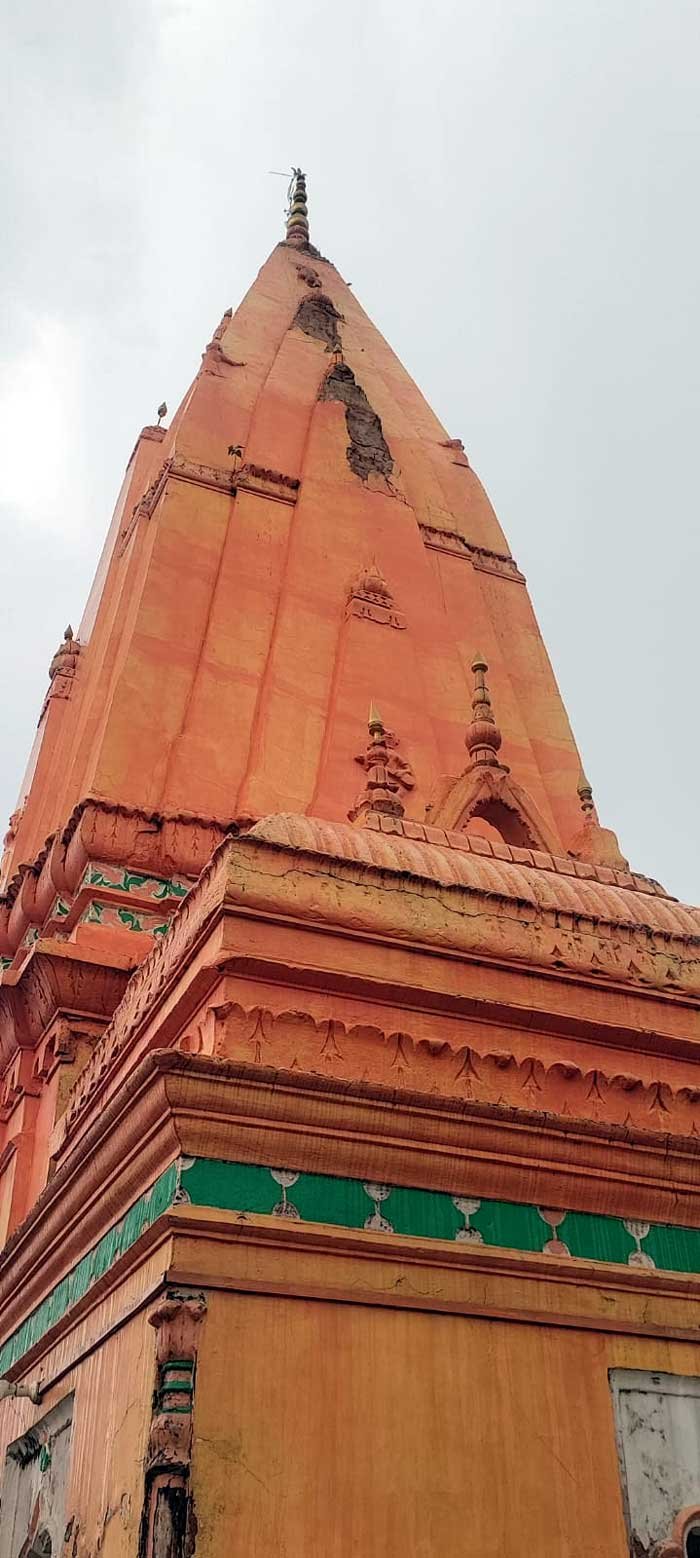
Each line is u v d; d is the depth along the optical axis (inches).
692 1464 298.4
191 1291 265.3
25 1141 553.0
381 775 476.7
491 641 839.1
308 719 686.5
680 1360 311.0
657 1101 352.5
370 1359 276.1
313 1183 289.9
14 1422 417.1
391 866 356.8
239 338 967.6
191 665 694.5
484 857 403.9
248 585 749.3
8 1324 434.3
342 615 757.3
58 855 605.9
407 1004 334.6
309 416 902.4
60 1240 362.0
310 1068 314.0
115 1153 309.7
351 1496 259.8
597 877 451.2
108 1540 274.5
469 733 593.3
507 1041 343.9
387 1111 296.4
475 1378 284.8
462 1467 273.3
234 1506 248.1
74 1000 530.0
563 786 780.6
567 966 358.9
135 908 571.8
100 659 795.4
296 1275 277.4
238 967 316.5
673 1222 328.2
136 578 784.9
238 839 333.4
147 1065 284.7
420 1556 260.7
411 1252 289.1
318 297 1072.2
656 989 369.1
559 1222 313.7
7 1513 401.7
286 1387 264.4
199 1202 275.6
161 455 905.5
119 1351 298.8
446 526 906.7
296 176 1275.8
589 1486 284.2
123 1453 276.2
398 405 1018.1
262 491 806.5
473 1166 305.0
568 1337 300.8
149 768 634.8
